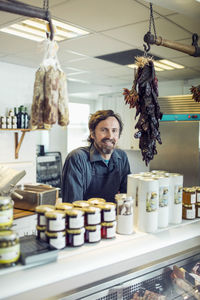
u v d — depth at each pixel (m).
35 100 1.17
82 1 2.23
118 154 2.02
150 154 1.56
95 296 1.10
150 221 1.36
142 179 1.37
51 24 1.20
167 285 1.36
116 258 1.15
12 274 0.97
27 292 0.93
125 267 1.18
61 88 1.19
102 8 2.35
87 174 1.83
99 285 1.11
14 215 1.68
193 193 1.59
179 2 1.70
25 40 3.21
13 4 1.09
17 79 4.45
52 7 2.34
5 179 1.73
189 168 3.60
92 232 1.21
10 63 4.34
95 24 2.71
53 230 1.11
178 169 3.70
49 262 1.05
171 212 1.50
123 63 4.21
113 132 1.82
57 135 7.08
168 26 2.71
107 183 1.91
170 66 4.25
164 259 1.35
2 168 1.83
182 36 2.99
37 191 1.80
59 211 1.16
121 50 3.55
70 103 7.34
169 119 3.66
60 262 1.06
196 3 1.71
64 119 1.21
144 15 2.47
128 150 6.04
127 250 1.21
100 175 1.88
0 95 4.26
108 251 1.17
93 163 1.86
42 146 6.34
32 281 0.95
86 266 1.07
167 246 1.33
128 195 1.44
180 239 1.39
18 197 1.69
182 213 1.61
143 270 1.25
